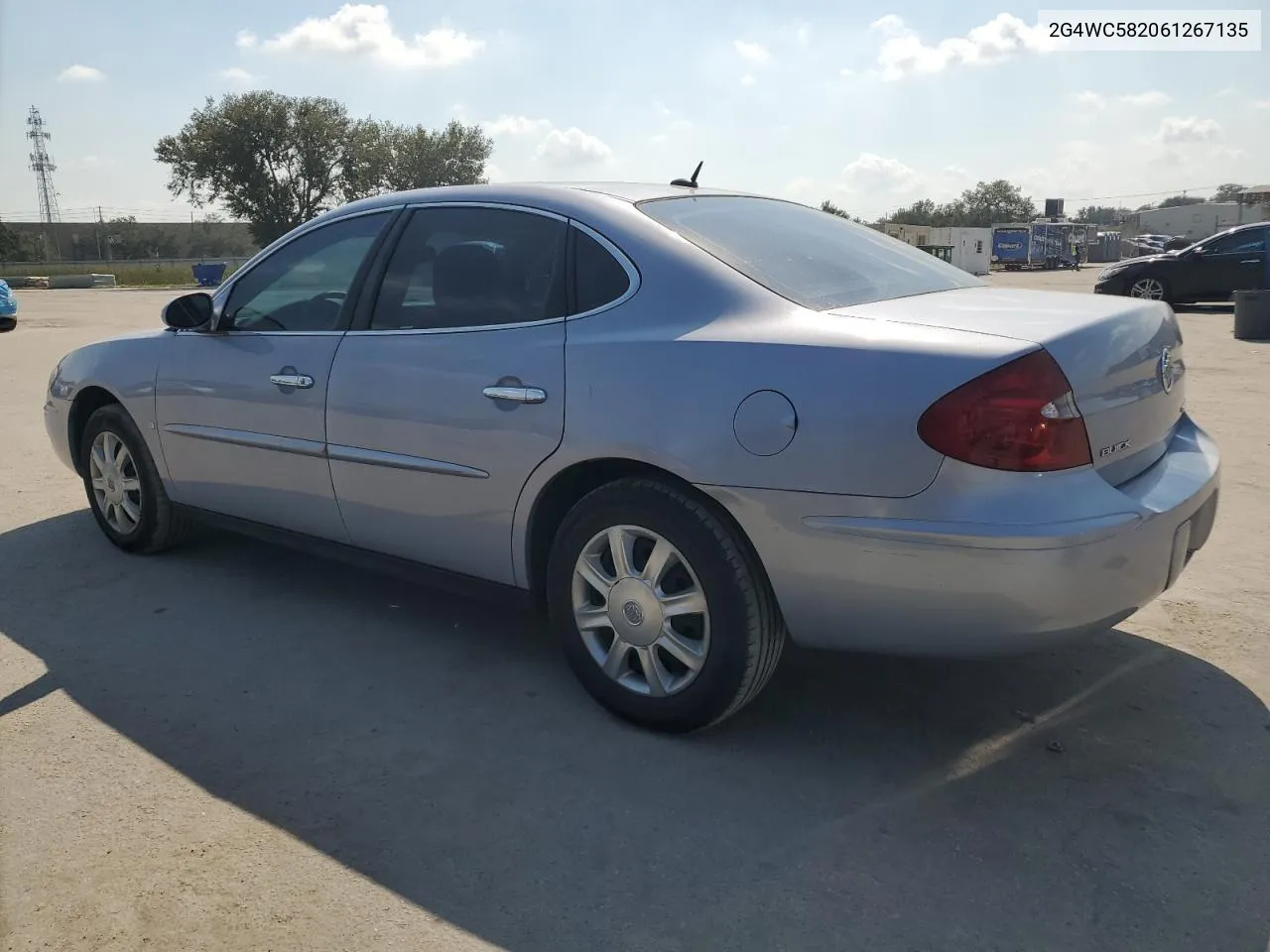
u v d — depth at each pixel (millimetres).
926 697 3303
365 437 3561
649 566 2953
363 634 3855
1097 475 2594
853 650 2771
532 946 2180
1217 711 3184
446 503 3379
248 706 3270
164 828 2602
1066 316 2744
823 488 2596
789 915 2266
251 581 4422
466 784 2805
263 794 2756
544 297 3203
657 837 2559
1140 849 2494
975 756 2938
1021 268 56156
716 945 2176
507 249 3348
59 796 2746
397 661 3607
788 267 3088
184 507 4480
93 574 4508
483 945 2184
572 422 2990
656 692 3016
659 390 2836
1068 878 2391
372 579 4457
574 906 2303
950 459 2459
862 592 2617
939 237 51938
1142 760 2906
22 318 20141
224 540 5000
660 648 3002
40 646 3742
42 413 8469
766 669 2900
